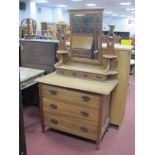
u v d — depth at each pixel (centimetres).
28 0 873
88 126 207
